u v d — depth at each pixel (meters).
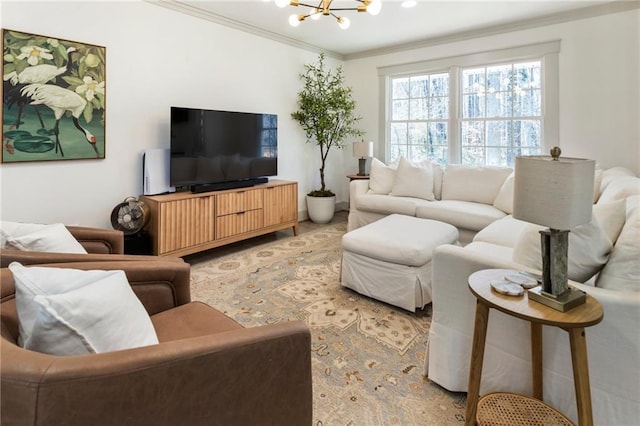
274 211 4.15
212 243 3.53
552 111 3.99
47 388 0.70
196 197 3.36
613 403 1.21
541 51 4.00
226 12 3.78
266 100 4.52
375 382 1.72
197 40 3.74
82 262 1.50
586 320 1.07
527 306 1.16
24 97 2.65
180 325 1.39
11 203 2.67
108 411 0.76
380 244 2.49
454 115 4.68
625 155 3.64
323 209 5.04
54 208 2.88
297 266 3.33
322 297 2.66
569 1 3.54
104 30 3.04
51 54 2.75
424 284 2.40
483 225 3.36
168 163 3.44
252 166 4.11
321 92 4.96
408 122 5.17
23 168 2.71
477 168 3.99
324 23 4.12
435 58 4.75
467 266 1.55
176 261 1.66
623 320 1.17
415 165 4.23
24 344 0.90
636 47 3.51
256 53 4.35
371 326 2.25
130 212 3.07
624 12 3.53
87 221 3.06
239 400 0.93
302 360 1.03
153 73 3.40
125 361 0.78
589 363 1.24
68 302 0.92
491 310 1.50
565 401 1.33
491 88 4.44
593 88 3.75
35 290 0.99
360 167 5.18
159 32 3.42
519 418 1.28
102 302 1.01
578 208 1.13
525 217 1.21
